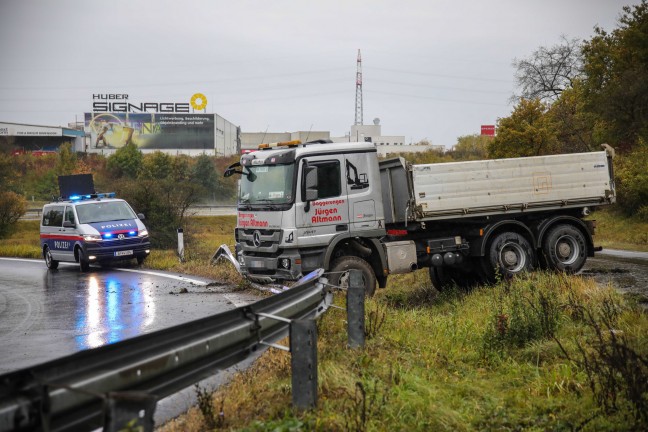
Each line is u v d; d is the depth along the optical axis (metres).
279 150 12.56
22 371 3.22
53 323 11.48
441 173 13.02
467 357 7.61
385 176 13.56
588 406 5.50
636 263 16.14
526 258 13.53
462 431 5.15
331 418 4.92
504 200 13.41
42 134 105.88
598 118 37.69
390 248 12.84
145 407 3.38
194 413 5.55
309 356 5.21
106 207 21.34
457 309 11.33
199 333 4.62
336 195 12.40
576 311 8.86
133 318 11.62
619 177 32.53
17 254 28.25
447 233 13.59
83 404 3.56
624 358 5.66
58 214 21.62
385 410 5.29
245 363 7.69
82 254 20.09
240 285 14.58
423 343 7.96
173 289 15.25
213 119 114.06
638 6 39.22
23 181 72.88
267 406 5.40
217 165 83.88
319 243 12.29
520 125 35.59
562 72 49.59
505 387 6.42
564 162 13.86
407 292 15.53
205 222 46.94
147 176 73.62
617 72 38.44
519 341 8.05
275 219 12.34
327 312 8.91
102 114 112.12
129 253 20.45
